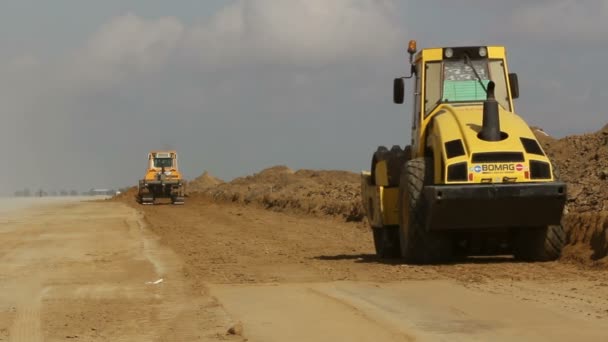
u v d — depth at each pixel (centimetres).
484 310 1423
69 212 6053
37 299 1738
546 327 1260
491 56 2311
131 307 1598
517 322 1307
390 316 1386
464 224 2053
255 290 1764
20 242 3278
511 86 2305
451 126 2103
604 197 2892
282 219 4959
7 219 5038
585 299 1518
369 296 1616
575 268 2009
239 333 1275
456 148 2050
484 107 2061
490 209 2016
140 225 4378
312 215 5222
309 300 1591
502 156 2025
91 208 6919
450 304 1495
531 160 2028
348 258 2486
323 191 6162
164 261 2461
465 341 1174
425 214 2092
